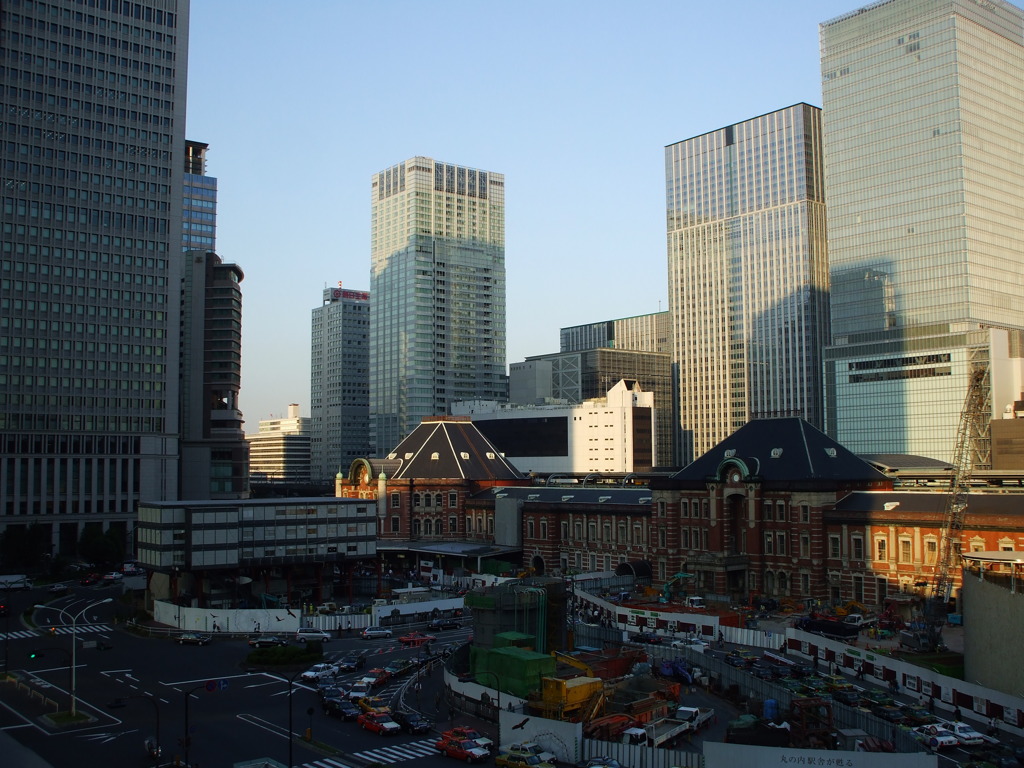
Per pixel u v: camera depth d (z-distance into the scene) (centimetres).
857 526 14162
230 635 13225
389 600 14912
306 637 13050
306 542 15450
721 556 15138
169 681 10569
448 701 9612
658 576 16588
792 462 15150
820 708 8200
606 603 13862
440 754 7962
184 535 14450
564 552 18750
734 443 16125
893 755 6481
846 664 10438
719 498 15612
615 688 9088
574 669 9681
